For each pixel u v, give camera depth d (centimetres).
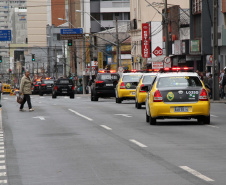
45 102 7750
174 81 3625
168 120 4084
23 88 5481
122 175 1805
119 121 4044
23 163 2114
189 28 10600
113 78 7756
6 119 4481
